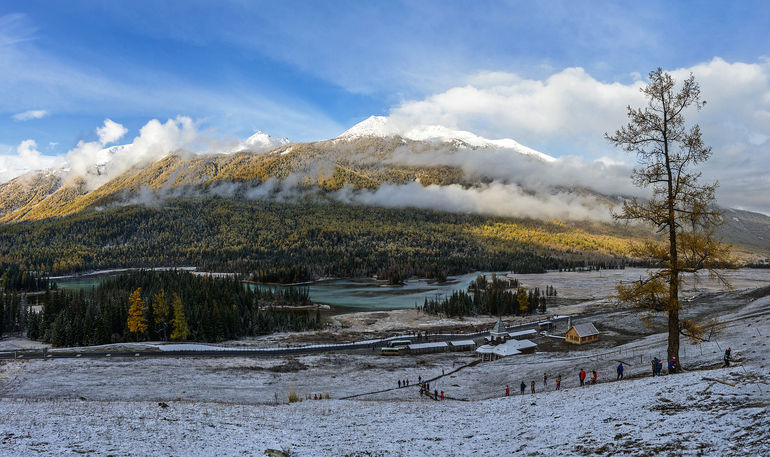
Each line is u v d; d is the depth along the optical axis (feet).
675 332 98.22
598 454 56.44
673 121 92.17
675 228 93.71
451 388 174.60
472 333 391.45
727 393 69.62
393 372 223.71
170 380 185.47
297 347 309.83
